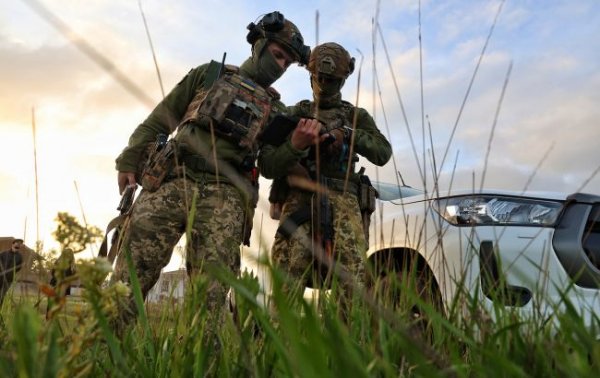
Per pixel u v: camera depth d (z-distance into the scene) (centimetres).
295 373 65
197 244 245
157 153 257
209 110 255
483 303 120
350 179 297
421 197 341
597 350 72
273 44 281
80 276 61
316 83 304
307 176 288
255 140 266
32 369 56
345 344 63
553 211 274
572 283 117
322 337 51
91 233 57
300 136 268
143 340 122
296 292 110
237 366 104
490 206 291
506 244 272
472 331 108
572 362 76
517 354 91
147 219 246
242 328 106
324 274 244
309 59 298
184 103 280
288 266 279
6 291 113
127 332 113
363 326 114
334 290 132
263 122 267
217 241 245
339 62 297
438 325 115
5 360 75
